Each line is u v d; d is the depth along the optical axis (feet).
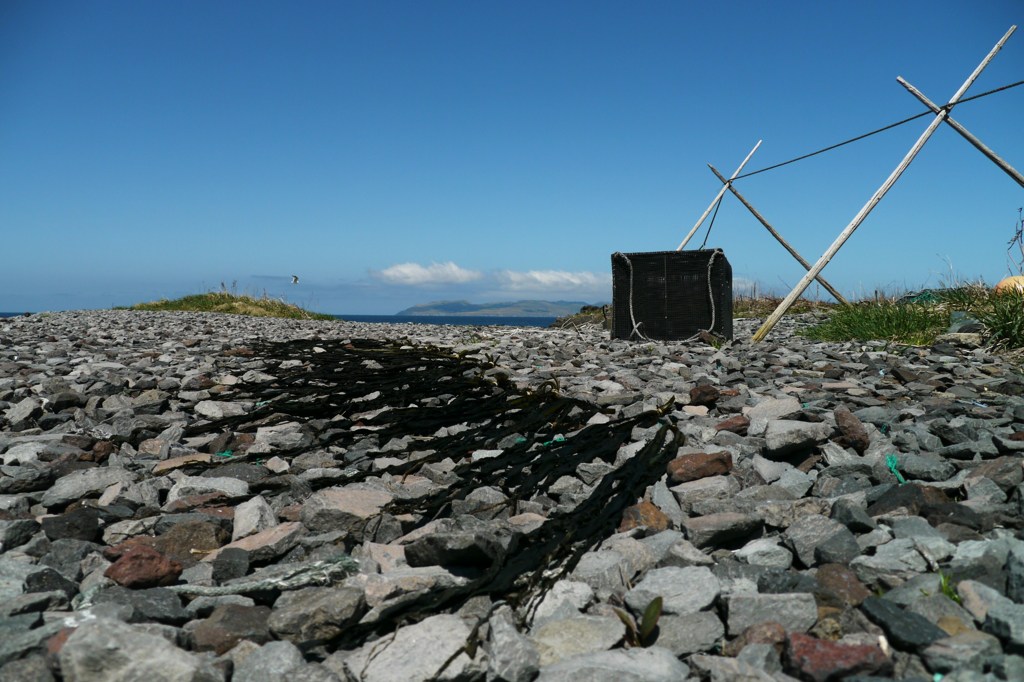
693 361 23.17
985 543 7.19
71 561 7.91
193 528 8.54
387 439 11.94
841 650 5.49
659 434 10.28
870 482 10.02
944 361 21.17
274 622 6.18
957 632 5.82
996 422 12.25
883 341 29.53
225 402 16.08
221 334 38.93
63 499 10.14
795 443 10.93
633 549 7.66
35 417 15.35
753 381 18.08
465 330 47.11
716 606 6.56
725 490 9.55
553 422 11.34
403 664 5.61
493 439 10.35
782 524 8.57
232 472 11.31
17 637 5.72
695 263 30.73
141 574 7.18
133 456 12.76
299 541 8.43
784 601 6.20
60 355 27.32
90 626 5.39
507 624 5.87
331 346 14.42
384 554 7.98
